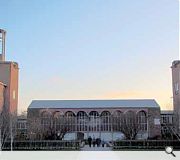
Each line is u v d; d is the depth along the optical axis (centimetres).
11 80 7406
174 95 7456
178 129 6444
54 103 8975
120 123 8575
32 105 8744
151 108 8681
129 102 9069
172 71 7638
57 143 5334
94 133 8744
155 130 8531
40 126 7831
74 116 8812
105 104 9031
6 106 7119
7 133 5706
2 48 7675
